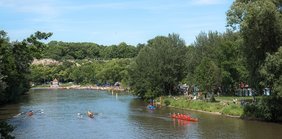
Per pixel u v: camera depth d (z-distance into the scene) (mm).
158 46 137500
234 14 78375
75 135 70250
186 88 152125
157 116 95562
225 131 71000
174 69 132750
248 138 63938
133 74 146750
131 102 138750
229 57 125625
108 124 83250
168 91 138500
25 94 194000
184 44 139750
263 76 74125
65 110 112062
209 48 143250
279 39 77375
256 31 75750
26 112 106625
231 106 95688
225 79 125750
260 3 73875
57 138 67562
